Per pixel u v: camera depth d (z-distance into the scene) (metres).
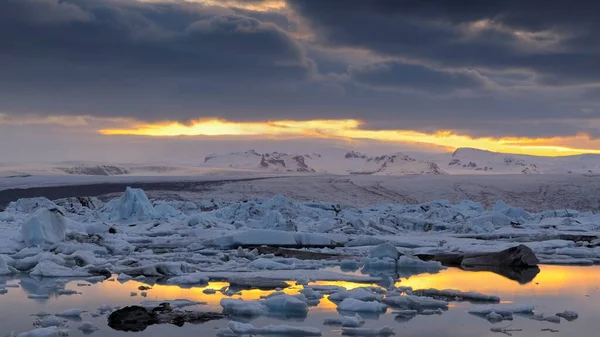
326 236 27.25
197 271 19.23
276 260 21.58
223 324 12.59
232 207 36.22
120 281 17.86
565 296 15.71
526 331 12.10
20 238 24.59
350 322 12.46
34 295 15.44
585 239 29.80
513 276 18.98
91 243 24.83
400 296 14.59
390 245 21.44
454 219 36.53
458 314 13.50
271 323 12.70
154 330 12.14
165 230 30.11
